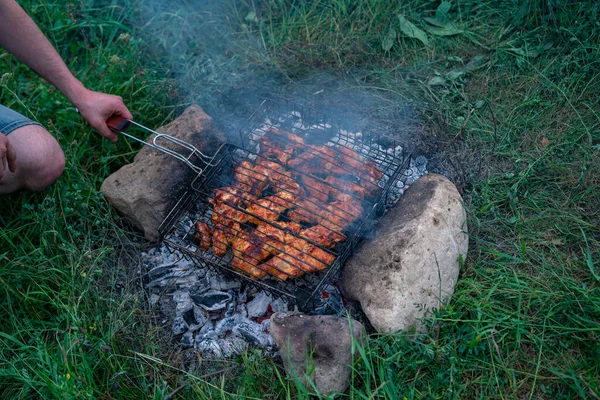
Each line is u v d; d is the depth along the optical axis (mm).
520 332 1098
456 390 1056
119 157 1446
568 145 1361
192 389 1111
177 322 1202
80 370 1095
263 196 1293
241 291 1234
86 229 1320
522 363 1092
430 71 1569
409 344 1095
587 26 1499
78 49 1689
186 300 1235
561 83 1446
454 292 1183
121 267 1278
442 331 1119
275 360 1144
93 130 1450
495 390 1060
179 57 1631
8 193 1281
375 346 1094
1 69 1570
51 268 1227
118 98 1288
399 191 1348
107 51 1633
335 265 1161
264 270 1174
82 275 1220
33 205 1291
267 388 1108
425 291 1125
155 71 1585
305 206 1225
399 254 1126
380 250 1146
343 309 1184
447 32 1614
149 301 1232
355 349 1076
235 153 1368
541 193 1310
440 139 1430
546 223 1266
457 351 1095
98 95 1270
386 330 1101
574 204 1282
